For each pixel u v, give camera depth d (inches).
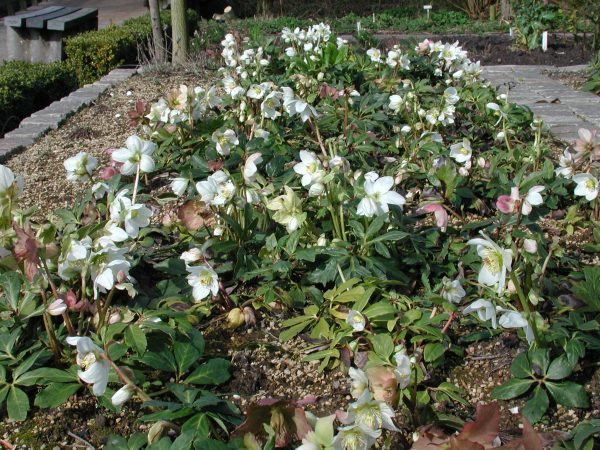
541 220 55.3
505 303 36.4
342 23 217.3
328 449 26.3
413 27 205.0
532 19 157.8
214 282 40.1
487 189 58.0
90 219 47.6
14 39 138.9
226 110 82.6
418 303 41.7
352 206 44.9
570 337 35.4
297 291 43.7
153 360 34.9
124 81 110.8
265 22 208.7
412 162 63.3
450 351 38.9
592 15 156.3
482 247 33.5
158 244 51.4
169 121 67.5
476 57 150.7
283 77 92.4
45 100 115.4
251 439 28.0
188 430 29.0
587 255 49.7
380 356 33.8
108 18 249.1
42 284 36.6
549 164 54.3
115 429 33.6
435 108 69.7
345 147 65.9
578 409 33.9
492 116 74.2
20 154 74.2
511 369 34.6
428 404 34.3
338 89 79.6
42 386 35.9
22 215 35.3
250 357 39.1
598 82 107.1
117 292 41.9
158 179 64.6
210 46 153.7
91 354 30.1
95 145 76.6
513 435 31.9
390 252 44.6
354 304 39.0
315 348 39.2
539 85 113.6
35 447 32.7
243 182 47.4
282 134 67.9
